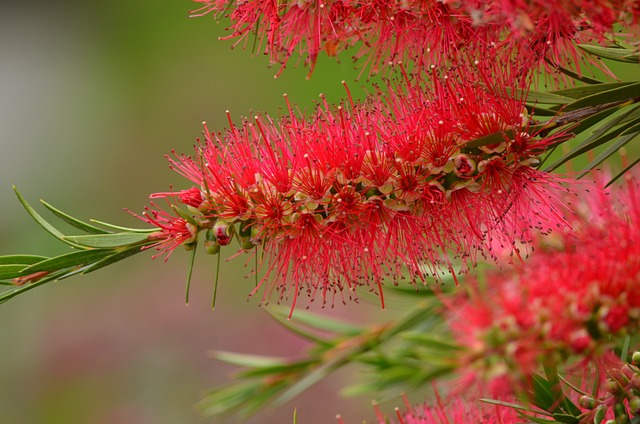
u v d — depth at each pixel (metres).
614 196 0.68
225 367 1.26
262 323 1.25
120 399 1.25
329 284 0.67
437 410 0.69
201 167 0.66
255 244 0.67
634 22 0.62
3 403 1.26
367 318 1.05
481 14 0.64
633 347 0.67
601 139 0.65
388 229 0.67
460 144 0.66
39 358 1.28
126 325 1.28
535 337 0.63
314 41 0.68
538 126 0.66
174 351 1.25
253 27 0.69
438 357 0.69
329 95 1.14
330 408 1.15
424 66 0.67
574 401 0.68
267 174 0.66
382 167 0.66
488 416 0.68
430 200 0.66
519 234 0.68
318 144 0.66
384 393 0.77
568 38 0.65
